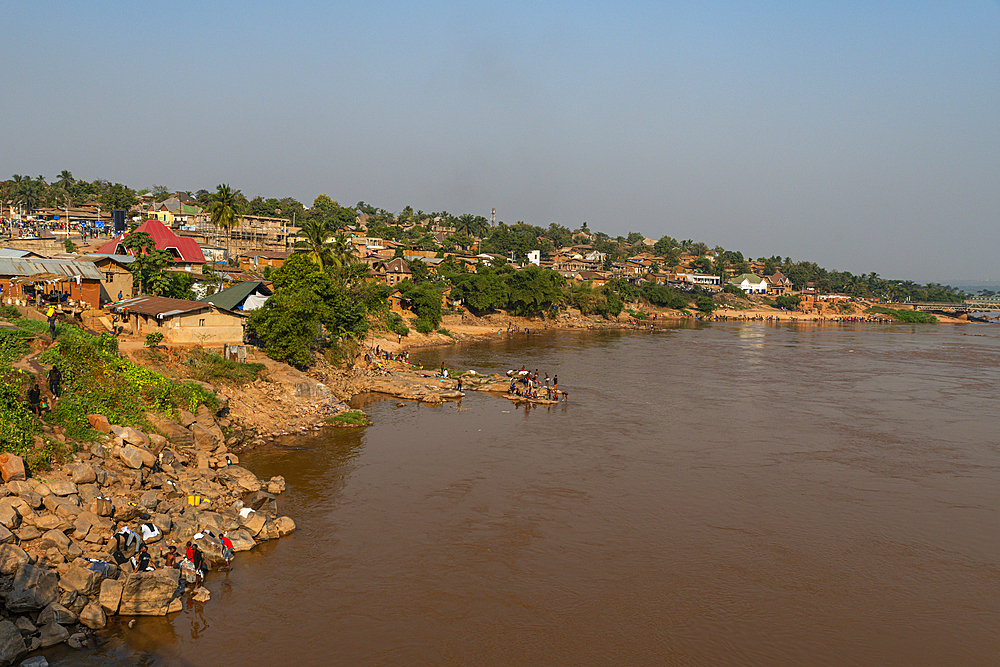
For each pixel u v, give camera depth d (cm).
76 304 6119
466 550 3409
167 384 4544
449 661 2522
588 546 3503
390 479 4375
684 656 2611
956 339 16625
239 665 2434
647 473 4678
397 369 8438
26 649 2325
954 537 3738
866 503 4212
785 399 7525
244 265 12950
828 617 2914
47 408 3547
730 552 3488
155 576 2667
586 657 2577
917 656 2662
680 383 8425
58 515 2828
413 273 14988
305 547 3366
